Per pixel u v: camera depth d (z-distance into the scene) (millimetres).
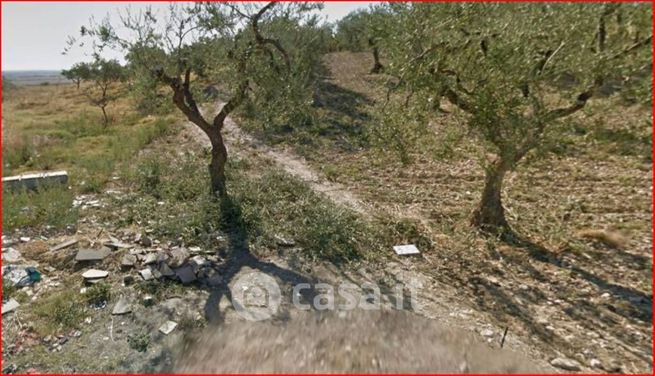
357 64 26516
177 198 6738
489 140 4941
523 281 4488
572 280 4469
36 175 7566
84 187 7262
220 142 6301
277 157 10016
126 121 15695
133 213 6051
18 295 3943
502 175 5445
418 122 5062
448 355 3289
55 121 16641
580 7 4562
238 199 6438
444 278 4574
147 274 4328
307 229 5488
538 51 4480
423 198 7184
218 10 5461
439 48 4730
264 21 5910
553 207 6520
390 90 5281
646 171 8031
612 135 5359
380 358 3238
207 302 3982
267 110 6496
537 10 4777
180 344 3385
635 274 4551
